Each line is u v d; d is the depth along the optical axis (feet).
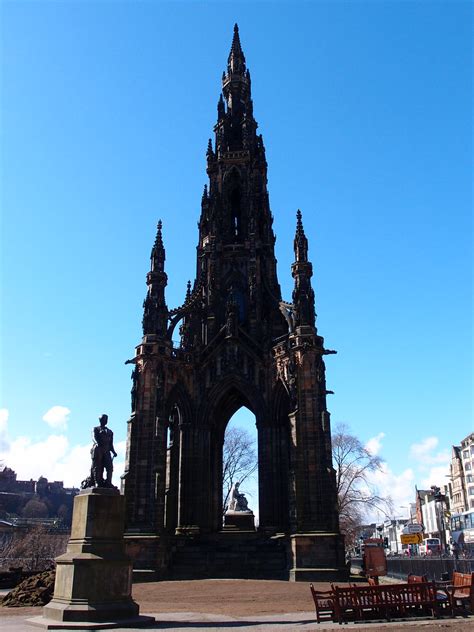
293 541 183.32
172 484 238.07
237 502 229.04
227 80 323.98
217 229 274.16
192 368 233.96
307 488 192.03
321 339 211.61
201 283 265.34
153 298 223.51
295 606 109.60
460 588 90.68
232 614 97.81
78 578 86.99
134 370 213.46
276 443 219.82
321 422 198.18
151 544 186.80
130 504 195.72
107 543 91.50
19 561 332.19
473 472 650.02
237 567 191.42
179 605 115.24
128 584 90.58
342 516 333.42
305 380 204.64
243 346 234.58
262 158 294.05
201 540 210.59
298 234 230.68
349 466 319.88
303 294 218.18
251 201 279.69
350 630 74.49
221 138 298.56
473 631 72.08
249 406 246.47
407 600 88.33
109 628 79.66
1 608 112.37
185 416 228.84
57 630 78.59
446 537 653.71
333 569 177.27
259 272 262.06
